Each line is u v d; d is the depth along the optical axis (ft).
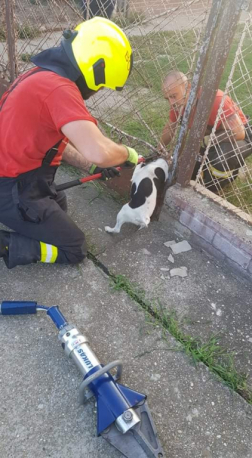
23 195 6.87
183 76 8.05
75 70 5.98
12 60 11.29
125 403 5.16
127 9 9.41
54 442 5.35
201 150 9.80
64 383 6.01
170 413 5.83
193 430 5.67
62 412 5.67
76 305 7.20
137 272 8.00
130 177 9.44
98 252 8.36
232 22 6.32
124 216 8.34
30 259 7.46
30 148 6.39
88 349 5.74
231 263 8.10
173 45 8.83
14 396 5.79
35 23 12.26
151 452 4.94
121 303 7.32
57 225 7.35
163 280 7.89
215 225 8.00
